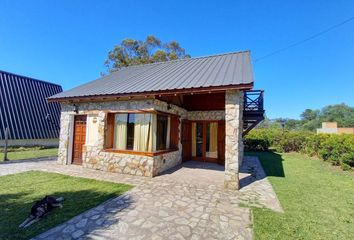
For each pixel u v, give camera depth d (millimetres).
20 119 15406
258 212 4441
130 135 8375
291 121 69625
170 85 7453
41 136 16219
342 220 4172
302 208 4770
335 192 6078
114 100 8578
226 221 3977
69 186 6086
